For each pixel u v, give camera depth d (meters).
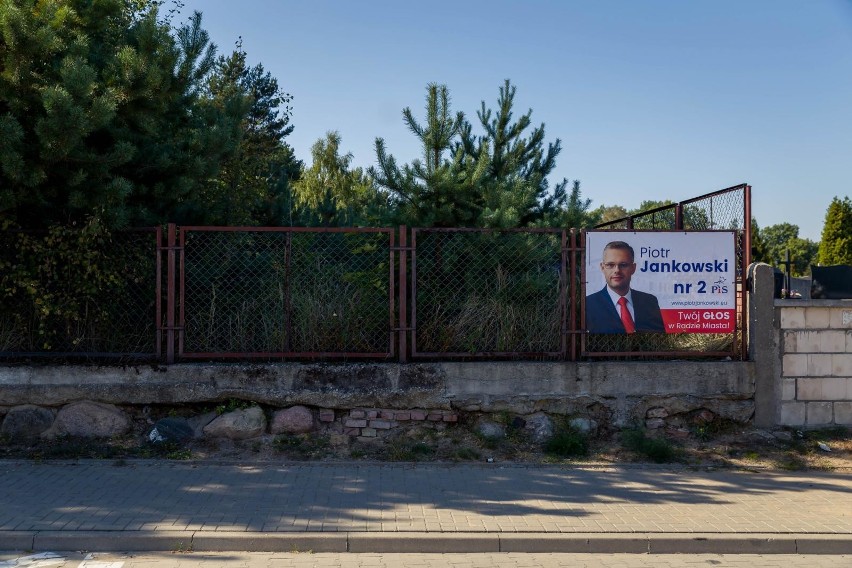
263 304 8.77
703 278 8.77
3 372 8.20
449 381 8.46
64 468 7.38
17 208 8.54
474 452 7.98
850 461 7.93
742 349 8.78
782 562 5.63
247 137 18.36
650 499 6.71
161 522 5.92
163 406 8.41
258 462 7.68
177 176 9.34
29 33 7.69
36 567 5.26
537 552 5.73
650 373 8.55
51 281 8.38
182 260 8.48
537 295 8.89
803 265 56.66
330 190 14.27
